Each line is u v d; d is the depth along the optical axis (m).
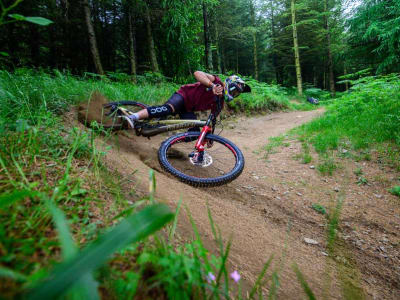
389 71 10.52
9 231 0.70
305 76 26.92
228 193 2.68
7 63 6.38
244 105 8.70
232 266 1.24
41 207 0.81
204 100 2.77
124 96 4.86
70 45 11.54
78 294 0.39
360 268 1.80
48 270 0.55
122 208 1.13
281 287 1.28
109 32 13.14
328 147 4.18
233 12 17.53
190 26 8.59
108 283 0.60
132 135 3.65
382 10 9.40
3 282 0.47
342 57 12.23
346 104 5.69
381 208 2.69
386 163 3.47
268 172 3.62
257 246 1.64
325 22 17.72
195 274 0.69
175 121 2.82
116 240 0.40
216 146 3.56
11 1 7.28
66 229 0.45
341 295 1.41
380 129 4.14
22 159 1.27
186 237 1.23
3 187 0.95
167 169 2.38
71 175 1.29
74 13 10.63
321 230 2.28
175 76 8.86
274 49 21.59
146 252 0.76
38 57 10.65
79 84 4.44
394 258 2.00
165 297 0.65
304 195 2.95
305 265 1.64
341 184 3.19
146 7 8.18
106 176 1.49
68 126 2.61
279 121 7.96
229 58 24.56
